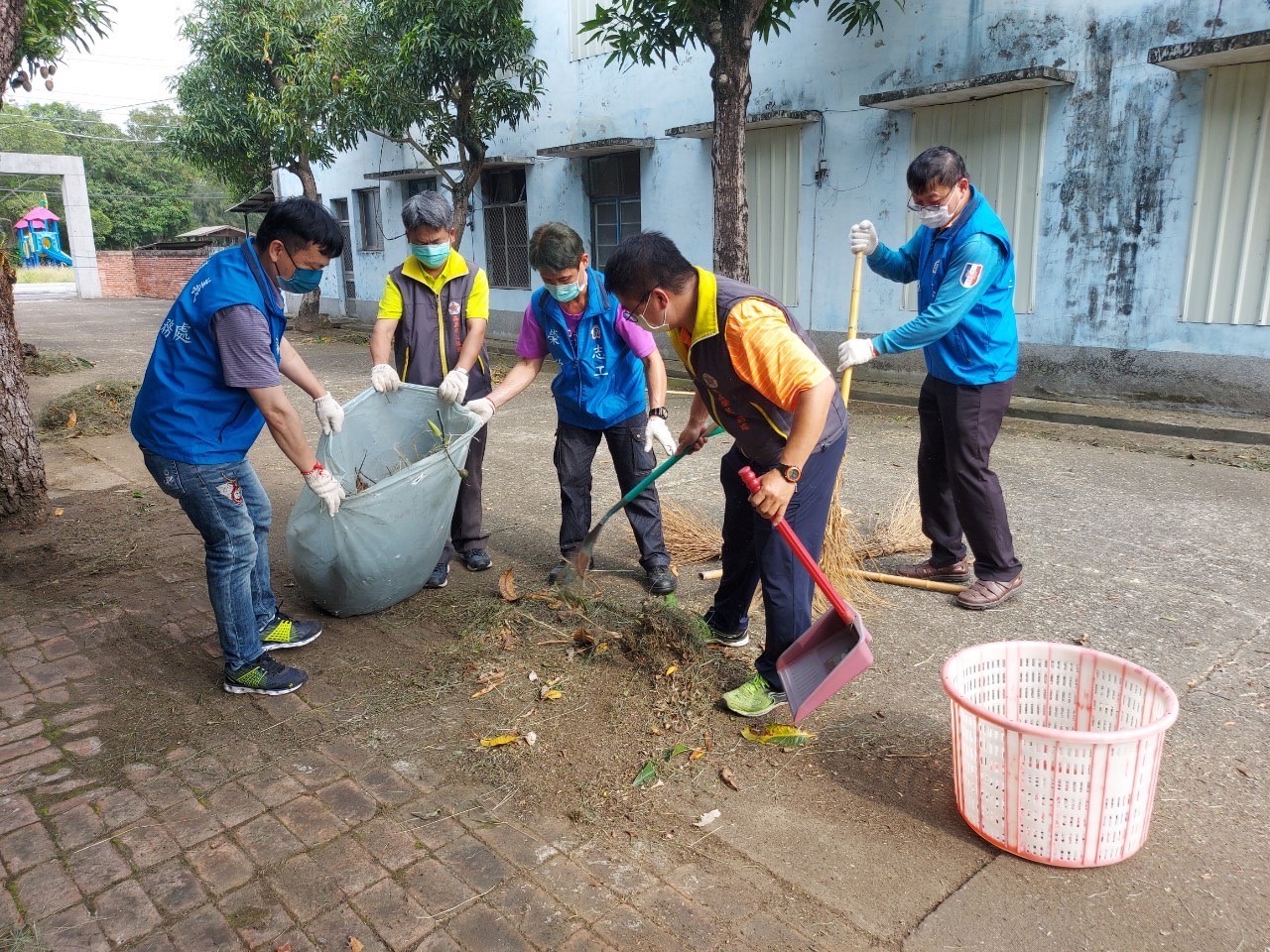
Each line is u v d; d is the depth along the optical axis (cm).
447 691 307
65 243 4366
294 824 238
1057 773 207
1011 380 345
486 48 1040
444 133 1140
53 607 379
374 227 1644
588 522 401
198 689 312
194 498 284
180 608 377
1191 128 666
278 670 309
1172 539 439
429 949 196
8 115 4319
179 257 2719
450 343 383
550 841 232
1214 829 230
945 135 805
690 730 281
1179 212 684
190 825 239
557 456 388
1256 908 204
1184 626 344
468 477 406
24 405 477
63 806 247
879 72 840
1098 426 698
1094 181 724
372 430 374
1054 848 215
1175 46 618
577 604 368
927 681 309
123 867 223
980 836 230
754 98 949
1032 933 198
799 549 258
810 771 260
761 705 288
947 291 321
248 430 296
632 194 1131
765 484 242
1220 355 682
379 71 1055
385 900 210
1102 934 197
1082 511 487
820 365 238
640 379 373
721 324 242
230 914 207
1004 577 365
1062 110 731
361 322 1680
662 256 241
